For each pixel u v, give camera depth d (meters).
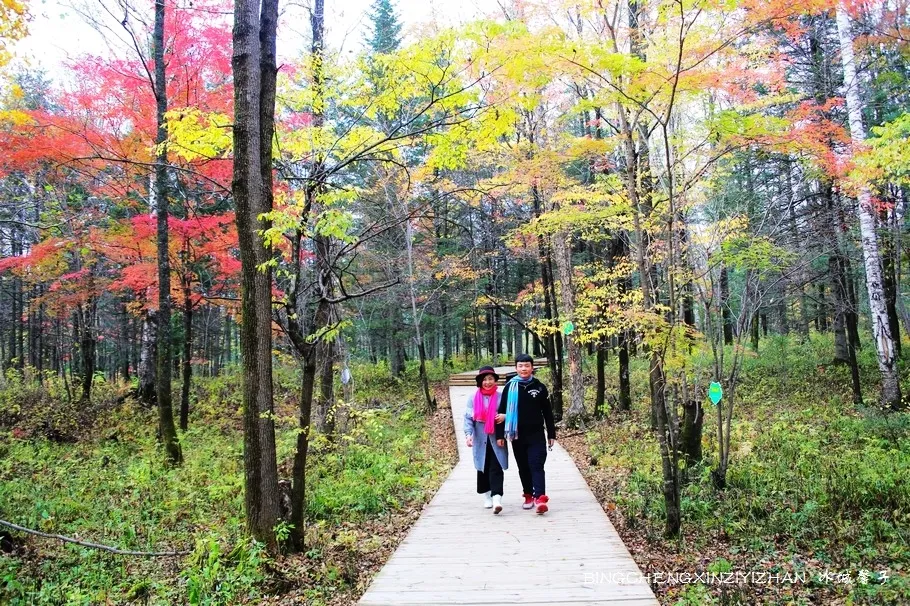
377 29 19.95
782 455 9.08
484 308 27.55
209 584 4.74
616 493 7.71
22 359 27.61
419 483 9.21
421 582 4.76
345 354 14.14
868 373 14.94
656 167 9.34
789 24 6.68
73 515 7.36
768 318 28.45
